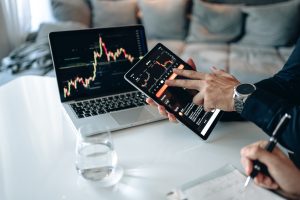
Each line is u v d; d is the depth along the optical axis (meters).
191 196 0.57
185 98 0.79
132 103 0.92
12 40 2.74
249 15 2.69
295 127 0.59
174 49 2.60
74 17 2.73
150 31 2.81
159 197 0.58
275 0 2.72
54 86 1.06
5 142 0.74
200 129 0.76
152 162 0.67
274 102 0.64
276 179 0.57
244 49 2.61
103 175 0.61
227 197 0.56
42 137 0.76
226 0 2.81
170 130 0.80
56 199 0.57
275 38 2.60
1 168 0.65
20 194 0.58
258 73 2.13
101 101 0.93
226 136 0.77
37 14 2.89
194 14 2.80
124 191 0.59
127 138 0.76
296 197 0.57
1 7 2.58
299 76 0.80
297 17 2.58
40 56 2.12
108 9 2.78
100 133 0.69
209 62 2.32
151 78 0.78
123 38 0.99
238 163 0.67
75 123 0.81
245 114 0.67
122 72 0.99
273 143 0.60
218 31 2.73
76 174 0.63
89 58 0.95
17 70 1.99
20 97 0.97
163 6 2.77
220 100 0.71
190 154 0.70
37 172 0.64
